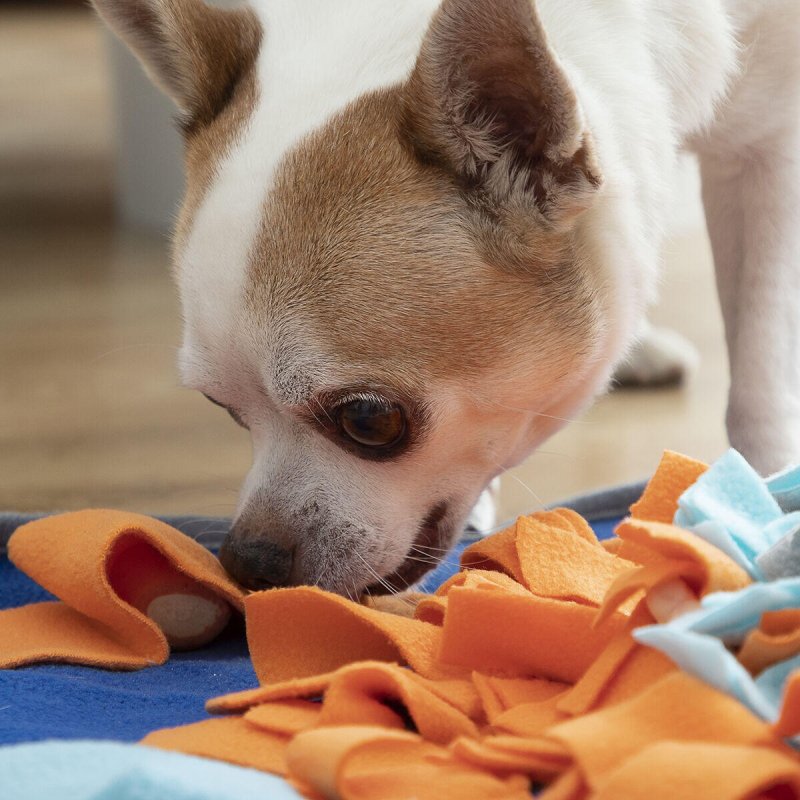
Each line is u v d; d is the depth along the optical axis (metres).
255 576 0.49
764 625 0.41
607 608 0.42
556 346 0.50
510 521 0.64
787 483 0.47
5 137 1.67
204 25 0.52
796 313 0.59
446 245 0.49
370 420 0.49
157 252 1.17
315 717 0.42
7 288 1.06
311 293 0.48
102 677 0.47
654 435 0.75
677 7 0.54
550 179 0.49
